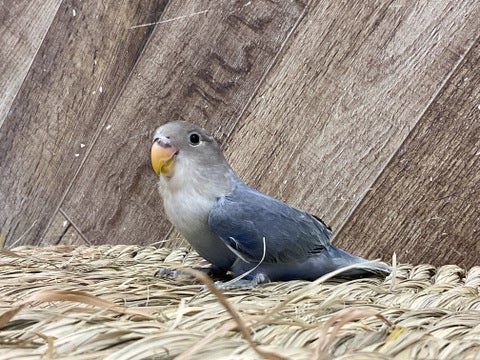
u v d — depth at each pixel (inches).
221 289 23.9
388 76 36.0
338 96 37.2
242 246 27.4
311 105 37.9
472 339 15.4
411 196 35.6
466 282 27.7
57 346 14.6
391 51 35.9
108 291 22.2
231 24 40.0
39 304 20.0
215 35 40.5
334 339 15.2
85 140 44.6
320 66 37.6
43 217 46.5
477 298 21.4
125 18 42.9
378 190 36.3
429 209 35.2
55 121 45.8
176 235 41.3
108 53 43.6
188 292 23.0
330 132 37.4
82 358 13.7
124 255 34.4
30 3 46.7
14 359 13.8
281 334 15.7
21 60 47.0
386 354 14.1
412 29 35.4
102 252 35.1
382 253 36.3
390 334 15.5
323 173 37.6
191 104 41.3
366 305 19.8
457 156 34.5
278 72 38.7
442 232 35.0
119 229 43.5
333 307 19.3
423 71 35.2
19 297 20.8
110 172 43.7
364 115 36.6
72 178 45.2
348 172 37.0
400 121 35.7
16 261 29.8
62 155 45.5
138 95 42.7
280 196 38.7
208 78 40.7
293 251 27.9
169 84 41.8
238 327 14.5
